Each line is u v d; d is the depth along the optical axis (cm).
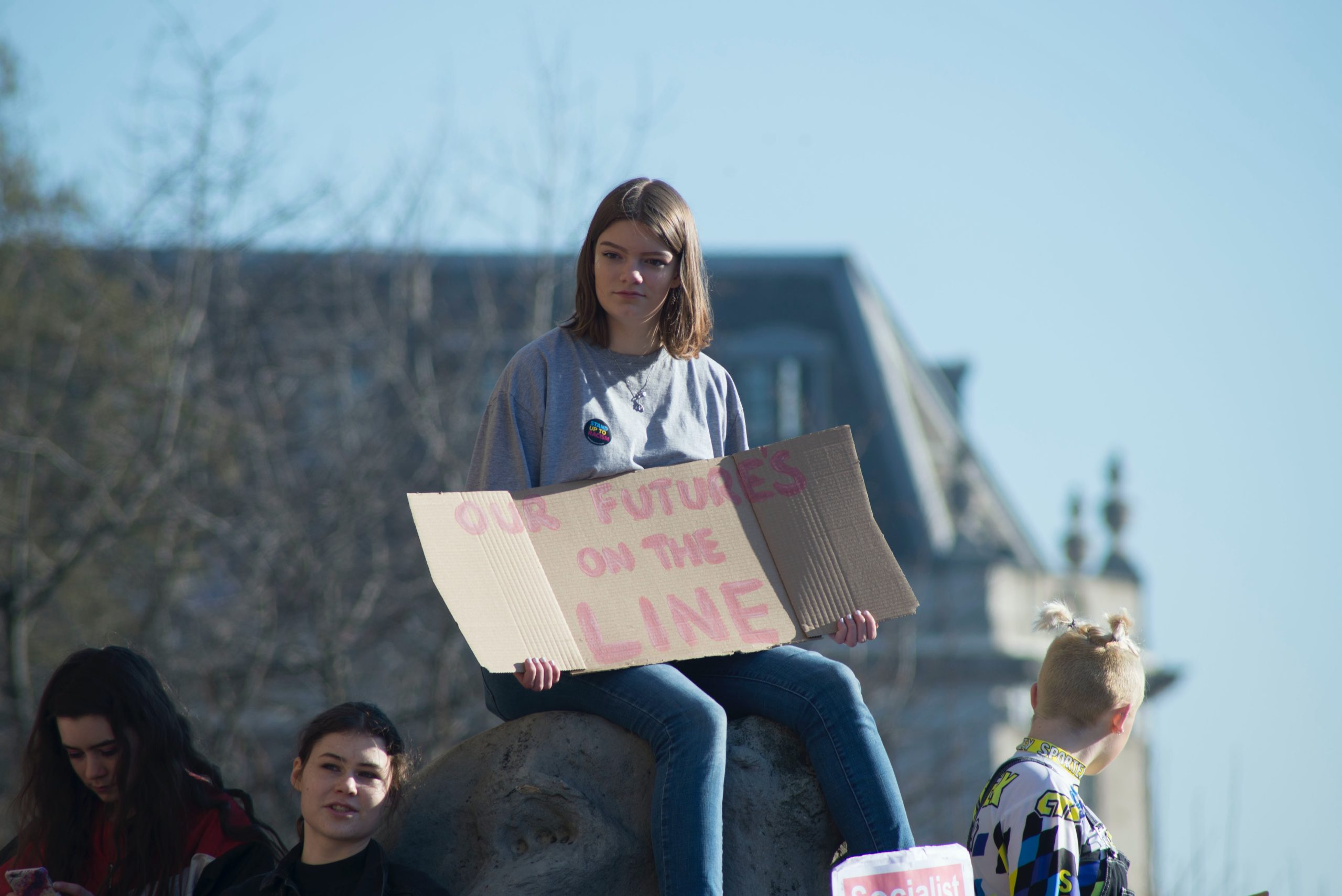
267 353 4431
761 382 9056
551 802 1067
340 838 994
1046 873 1034
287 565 3941
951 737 4719
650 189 1092
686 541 1100
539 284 4419
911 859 941
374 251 4516
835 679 1051
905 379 9569
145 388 4309
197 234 4303
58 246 4481
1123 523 8769
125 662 1091
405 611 3991
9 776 3738
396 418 4394
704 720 1011
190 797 1086
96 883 1094
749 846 1049
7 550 4150
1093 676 1094
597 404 1100
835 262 9638
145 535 4300
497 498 1063
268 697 4069
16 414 4078
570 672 1033
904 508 7669
